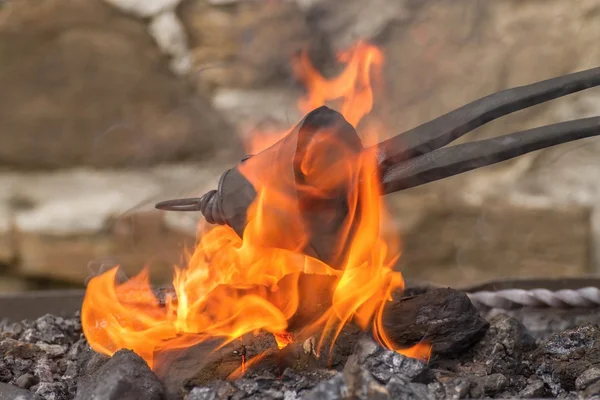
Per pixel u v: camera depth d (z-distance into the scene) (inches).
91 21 281.7
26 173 287.0
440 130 110.7
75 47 282.4
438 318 115.0
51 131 285.6
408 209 260.7
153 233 261.7
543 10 259.3
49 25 280.1
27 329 135.6
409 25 266.4
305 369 105.3
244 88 282.5
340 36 273.6
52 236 261.3
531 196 259.3
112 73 283.6
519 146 104.9
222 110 282.8
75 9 280.1
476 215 258.5
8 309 152.9
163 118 286.4
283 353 106.3
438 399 99.7
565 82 115.6
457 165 104.2
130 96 285.3
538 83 116.2
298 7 276.2
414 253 261.4
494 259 258.7
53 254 262.7
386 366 102.3
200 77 285.6
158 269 260.5
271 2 277.7
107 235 261.7
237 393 100.2
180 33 285.0
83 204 267.4
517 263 257.6
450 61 263.9
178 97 286.0
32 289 269.1
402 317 116.0
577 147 261.7
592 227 254.2
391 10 267.7
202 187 271.4
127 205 264.5
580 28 258.1
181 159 286.0
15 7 279.0
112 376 100.9
